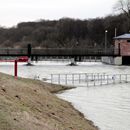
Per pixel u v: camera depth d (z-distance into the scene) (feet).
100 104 128.16
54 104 106.52
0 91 88.17
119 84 196.03
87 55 361.51
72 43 648.79
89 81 205.57
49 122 77.36
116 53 374.02
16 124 61.62
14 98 87.40
